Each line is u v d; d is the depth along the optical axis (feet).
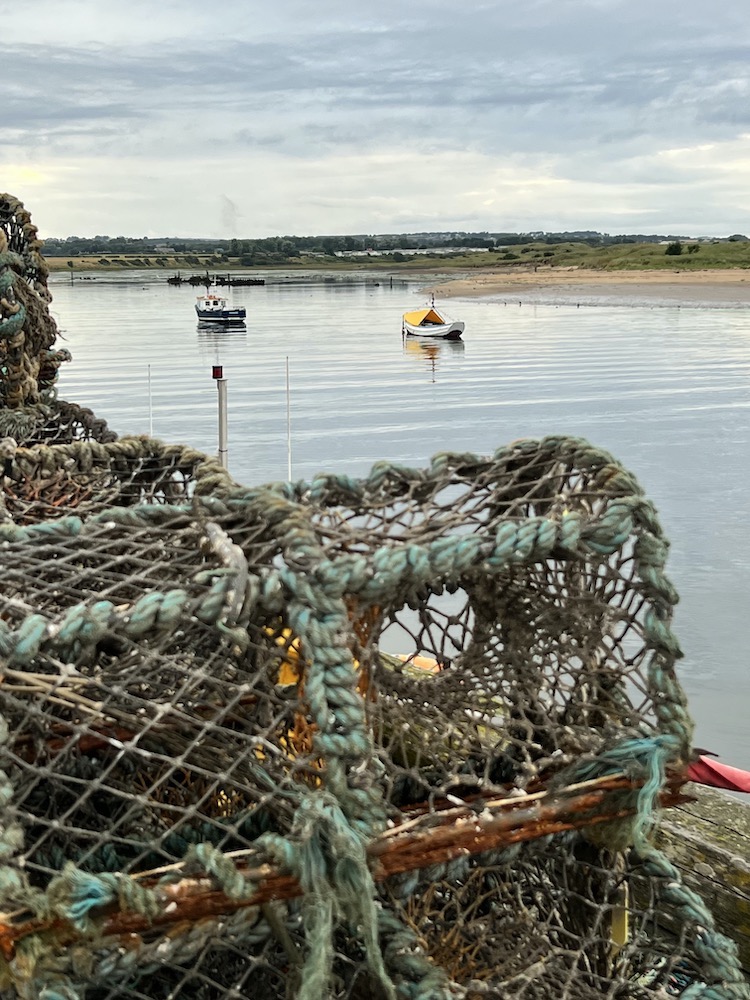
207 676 5.24
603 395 66.59
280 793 5.10
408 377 77.61
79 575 5.51
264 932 5.14
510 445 6.67
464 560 5.32
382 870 5.13
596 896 6.37
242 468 42.47
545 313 175.63
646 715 6.01
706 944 6.16
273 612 5.28
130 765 6.20
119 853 5.94
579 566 6.34
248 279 456.45
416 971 5.34
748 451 47.67
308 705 5.17
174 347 106.01
